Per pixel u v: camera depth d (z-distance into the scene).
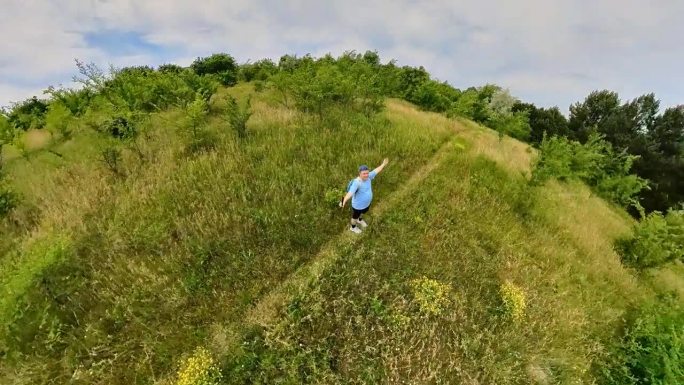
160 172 10.85
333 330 7.29
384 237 9.37
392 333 7.27
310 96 16.27
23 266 7.16
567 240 11.63
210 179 10.62
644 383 7.83
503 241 10.15
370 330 7.32
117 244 8.45
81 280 7.71
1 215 9.50
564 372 7.50
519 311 8.16
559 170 11.62
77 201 9.73
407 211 10.44
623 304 9.98
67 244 7.77
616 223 15.34
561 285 9.54
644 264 11.75
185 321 7.16
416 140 14.50
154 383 6.24
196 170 11.03
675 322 8.25
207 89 17.59
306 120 14.92
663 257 11.34
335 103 17.50
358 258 8.69
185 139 12.77
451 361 7.07
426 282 8.15
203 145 12.59
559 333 8.23
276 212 9.43
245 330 7.02
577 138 30.83
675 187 26.22
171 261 8.16
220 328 7.07
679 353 7.46
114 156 11.12
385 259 8.77
